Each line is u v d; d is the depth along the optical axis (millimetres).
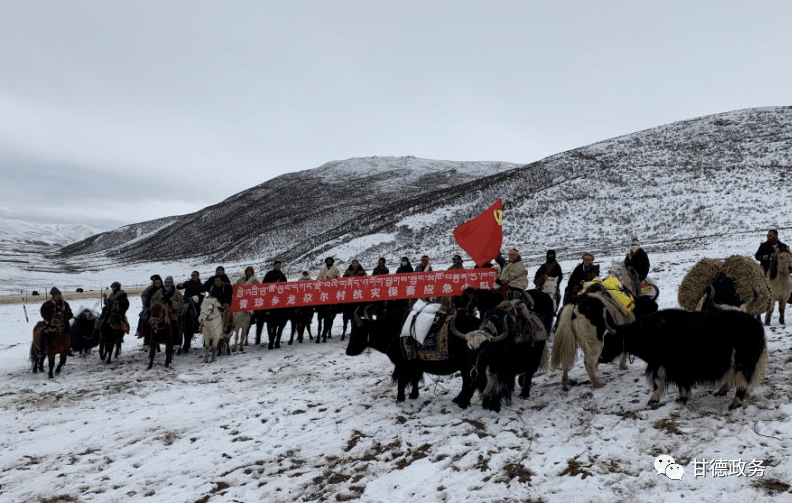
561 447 6438
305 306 15469
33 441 8523
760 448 5582
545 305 9023
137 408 9938
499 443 6820
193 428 8758
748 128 70750
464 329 7996
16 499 6613
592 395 7977
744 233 37656
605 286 8312
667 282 20250
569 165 74062
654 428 6438
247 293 13930
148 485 6766
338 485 6285
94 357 15305
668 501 4996
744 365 6328
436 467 6402
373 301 14789
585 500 5230
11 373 13586
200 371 12820
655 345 7000
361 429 7934
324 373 11852
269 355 14273
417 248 62156
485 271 12141
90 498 6516
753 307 8766
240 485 6578
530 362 8219
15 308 32656
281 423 8625
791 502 4660
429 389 9555
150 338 13305
